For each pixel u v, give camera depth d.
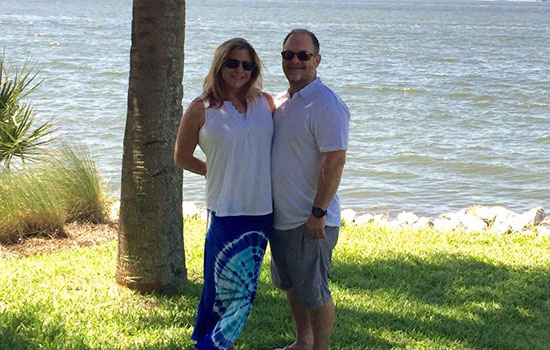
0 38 57.00
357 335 5.21
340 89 33.09
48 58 42.09
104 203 9.12
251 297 4.45
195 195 13.76
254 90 4.40
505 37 84.62
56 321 5.12
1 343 4.74
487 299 6.16
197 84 32.53
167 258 5.81
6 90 8.84
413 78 38.72
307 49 4.25
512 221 10.22
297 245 4.43
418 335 5.28
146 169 5.61
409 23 122.12
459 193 15.60
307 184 4.35
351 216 10.63
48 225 8.12
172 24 5.45
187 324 5.23
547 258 7.59
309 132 4.27
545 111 28.38
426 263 7.15
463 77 39.88
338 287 6.27
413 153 19.36
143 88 5.45
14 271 6.44
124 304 5.57
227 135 4.30
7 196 7.97
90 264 6.73
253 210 4.38
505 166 18.12
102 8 155.12
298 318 4.87
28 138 8.83
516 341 5.29
